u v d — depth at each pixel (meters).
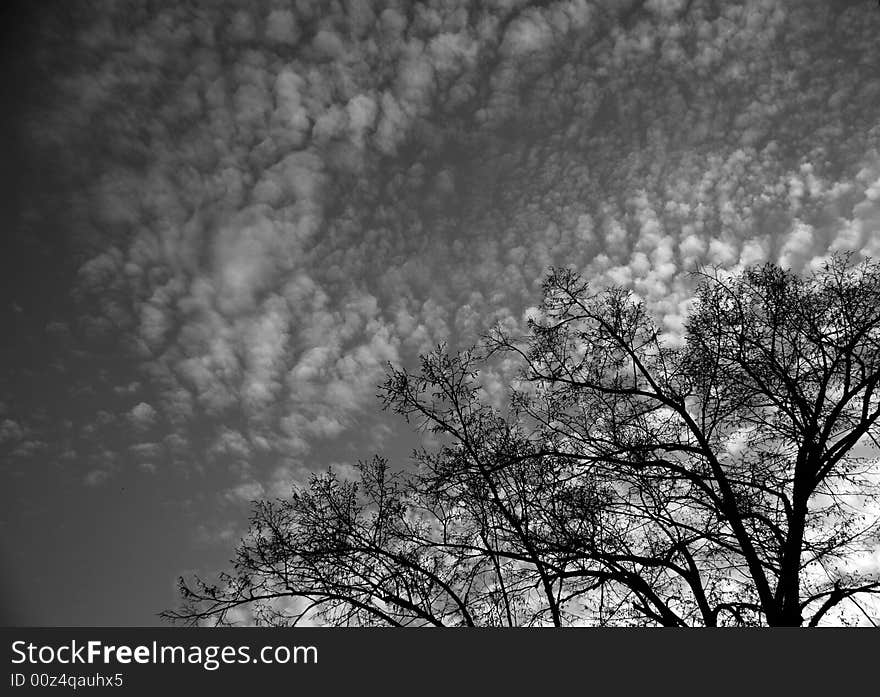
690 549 11.44
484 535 11.48
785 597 10.25
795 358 12.09
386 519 12.00
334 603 11.43
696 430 11.99
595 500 11.17
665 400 12.32
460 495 11.55
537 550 10.86
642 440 12.11
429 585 11.37
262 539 11.81
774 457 11.77
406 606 11.20
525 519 11.20
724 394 12.16
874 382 11.08
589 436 12.42
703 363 12.24
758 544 10.75
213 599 11.33
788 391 11.70
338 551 11.47
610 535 11.21
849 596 10.39
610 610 10.83
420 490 11.87
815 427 11.16
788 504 11.45
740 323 12.15
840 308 11.74
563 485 11.35
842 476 11.52
